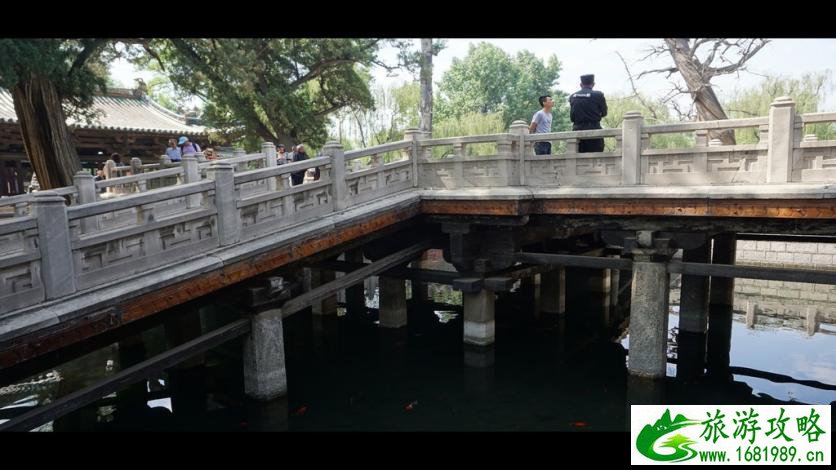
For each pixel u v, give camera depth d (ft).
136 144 68.23
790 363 33.73
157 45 57.16
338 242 26.53
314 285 43.62
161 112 78.13
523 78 158.71
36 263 17.01
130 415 27.43
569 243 42.22
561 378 30.96
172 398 29.66
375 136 100.12
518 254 31.76
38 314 16.52
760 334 40.81
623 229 27.32
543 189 28.50
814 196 20.83
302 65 69.36
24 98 44.04
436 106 161.99
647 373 27.35
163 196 20.10
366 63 68.59
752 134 71.72
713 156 24.09
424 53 70.18
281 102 64.03
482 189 29.30
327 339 39.83
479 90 156.66
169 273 19.88
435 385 30.17
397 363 33.96
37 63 37.50
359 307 47.44
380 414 26.30
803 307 50.70
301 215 25.40
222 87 60.13
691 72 47.47
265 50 64.54
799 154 22.00
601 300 48.29
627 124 26.00
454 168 31.01
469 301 33.58
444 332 41.16
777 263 66.18
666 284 27.30
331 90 73.77
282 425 25.12
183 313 22.20
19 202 29.86
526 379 30.89
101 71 57.36
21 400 29.48
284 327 43.09
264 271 23.39
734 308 50.49
